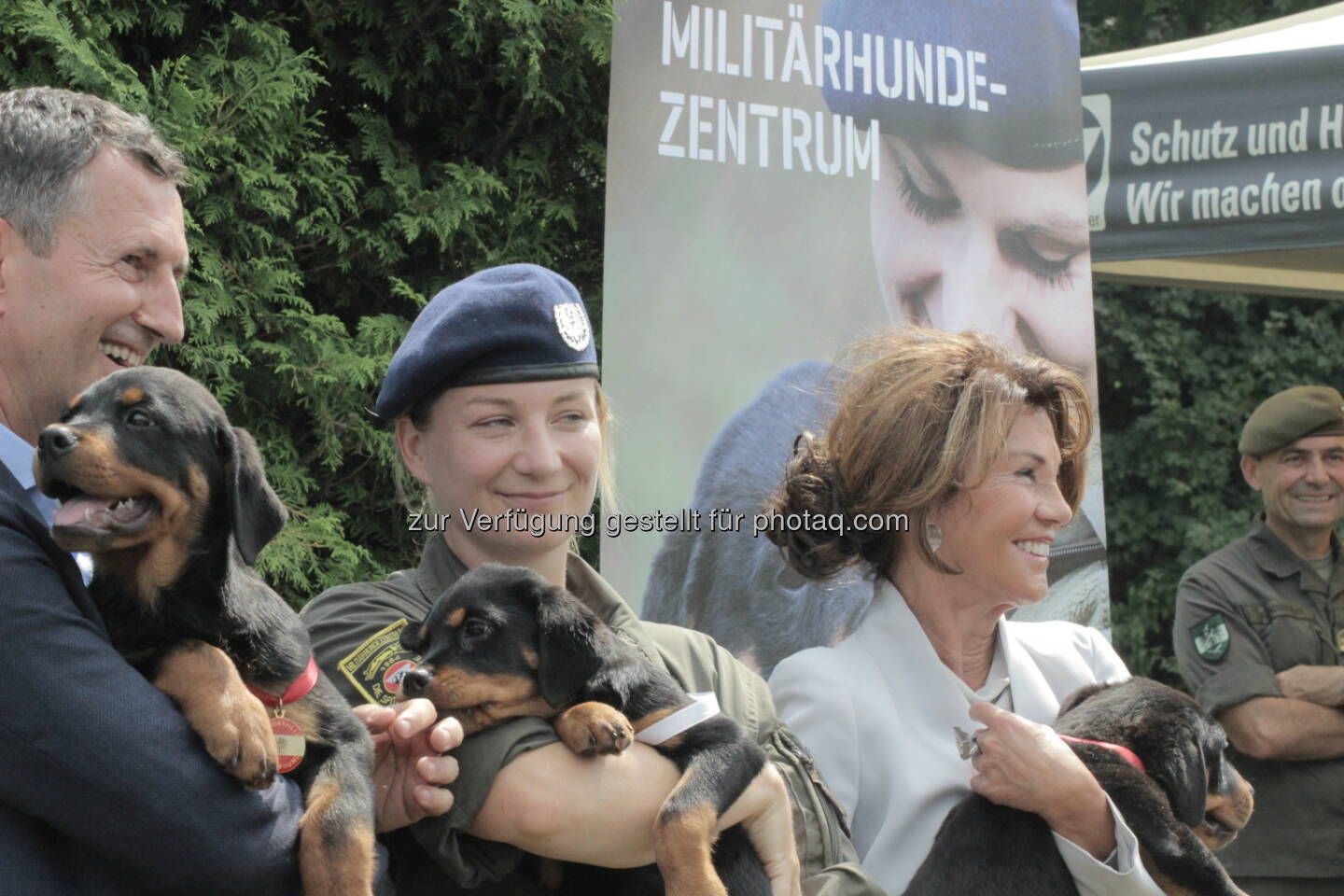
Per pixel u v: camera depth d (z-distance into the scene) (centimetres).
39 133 226
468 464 270
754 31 409
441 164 592
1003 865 276
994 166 440
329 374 526
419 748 228
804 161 412
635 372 387
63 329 229
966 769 300
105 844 187
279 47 538
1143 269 630
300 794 205
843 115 418
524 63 600
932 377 321
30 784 185
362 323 547
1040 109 448
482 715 233
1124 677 347
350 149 594
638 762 231
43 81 476
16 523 197
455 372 271
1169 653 1231
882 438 320
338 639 259
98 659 192
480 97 607
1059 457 323
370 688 251
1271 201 532
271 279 521
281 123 538
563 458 275
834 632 394
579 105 620
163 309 241
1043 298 444
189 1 541
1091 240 547
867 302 417
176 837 187
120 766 185
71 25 482
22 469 227
